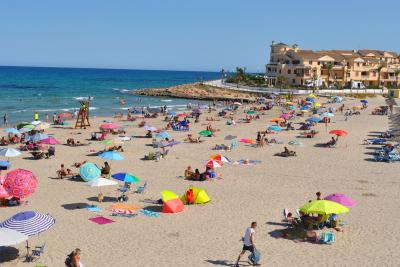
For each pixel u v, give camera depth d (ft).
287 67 440.45
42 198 87.40
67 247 63.41
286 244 65.87
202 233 70.13
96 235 68.49
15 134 157.48
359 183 103.19
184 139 166.09
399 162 127.24
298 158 131.95
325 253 62.75
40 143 131.64
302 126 192.54
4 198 81.92
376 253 63.00
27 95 400.47
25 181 78.84
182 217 77.87
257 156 134.62
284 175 110.63
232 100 375.25
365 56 485.56
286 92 383.04
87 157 129.49
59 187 96.07
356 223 75.20
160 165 121.19
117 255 61.11
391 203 87.25
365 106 282.77
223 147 145.28
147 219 76.43
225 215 79.15
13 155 107.65
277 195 92.58
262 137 156.35
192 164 123.65
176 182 102.68
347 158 132.67
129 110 265.75
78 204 84.07
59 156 130.00
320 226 71.87
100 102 353.51
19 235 55.62
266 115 255.29
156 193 93.20
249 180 105.19
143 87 588.91
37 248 62.54
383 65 447.42
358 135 176.86
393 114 249.75
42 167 115.14
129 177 86.63
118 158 103.35
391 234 70.38
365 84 441.27
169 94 425.28
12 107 296.10
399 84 447.01
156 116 243.40
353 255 62.18
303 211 67.82
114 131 178.19
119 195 90.89
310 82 415.85
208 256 61.26
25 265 56.95
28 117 244.01
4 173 106.32
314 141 163.22
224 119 235.61
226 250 63.46
